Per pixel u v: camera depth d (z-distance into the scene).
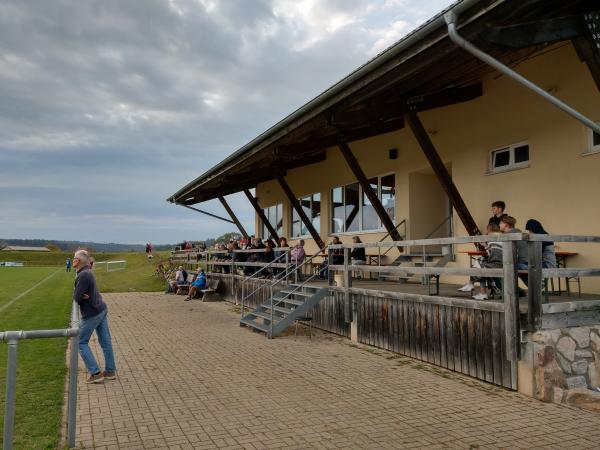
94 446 4.51
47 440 4.61
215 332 10.88
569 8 6.50
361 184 11.88
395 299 8.38
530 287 5.97
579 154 8.54
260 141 11.32
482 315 6.60
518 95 9.72
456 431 4.86
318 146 12.45
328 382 6.66
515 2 5.67
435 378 6.79
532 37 6.45
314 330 10.89
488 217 10.38
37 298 19.52
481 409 5.50
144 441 4.62
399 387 6.38
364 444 4.54
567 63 8.72
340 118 9.18
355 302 9.53
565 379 5.97
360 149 14.77
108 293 21.39
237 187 19.42
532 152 9.41
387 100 9.11
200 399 5.94
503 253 6.11
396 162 13.27
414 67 7.07
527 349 5.98
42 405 5.68
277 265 12.87
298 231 18.86
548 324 6.02
